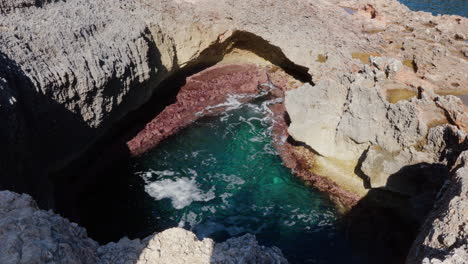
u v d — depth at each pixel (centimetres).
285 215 2062
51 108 1817
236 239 1169
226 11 2922
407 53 2569
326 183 2236
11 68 1652
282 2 2941
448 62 2388
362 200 2103
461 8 4172
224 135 2722
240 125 2828
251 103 3089
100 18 2238
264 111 2992
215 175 2355
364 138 2122
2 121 1469
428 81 2319
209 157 2508
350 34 2864
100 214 2059
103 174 2302
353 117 2156
